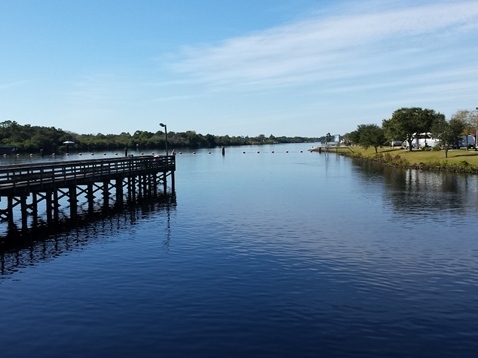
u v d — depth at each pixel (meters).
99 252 24.00
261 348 13.27
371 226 30.55
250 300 16.97
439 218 33.06
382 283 18.92
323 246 25.17
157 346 13.41
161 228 30.36
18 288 18.41
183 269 20.94
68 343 13.65
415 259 22.47
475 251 23.92
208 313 15.77
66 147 156.12
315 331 14.38
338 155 154.00
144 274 20.19
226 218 34.03
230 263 21.91
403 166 85.38
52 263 21.94
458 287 18.45
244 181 63.88
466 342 13.65
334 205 40.09
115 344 13.55
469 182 56.53
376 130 136.12
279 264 21.70
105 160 40.62
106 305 16.56
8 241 26.48
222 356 12.80
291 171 82.38
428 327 14.69
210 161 122.25
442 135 89.56
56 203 32.69
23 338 14.00
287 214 35.66
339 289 18.19
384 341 13.71
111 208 39.31
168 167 52.19
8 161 100.19
